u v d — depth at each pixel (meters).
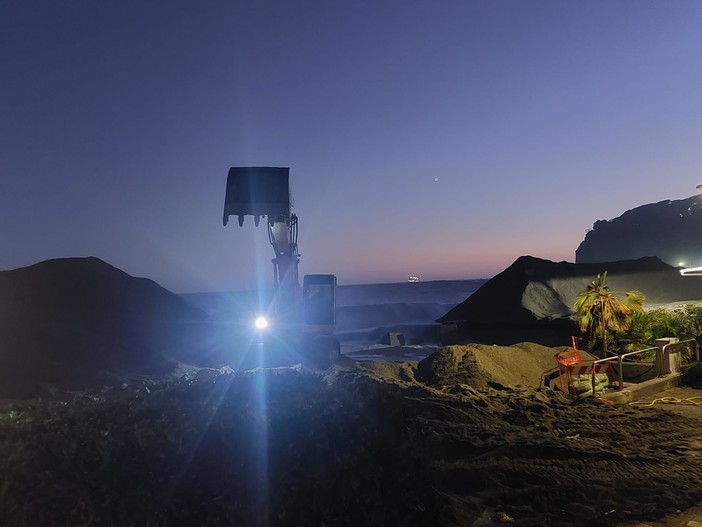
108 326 26.34
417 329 37.59
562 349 18.98
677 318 18.45
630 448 8.12
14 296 28.52
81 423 4.68
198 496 4.20
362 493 4.55
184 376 6.36
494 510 5.85
